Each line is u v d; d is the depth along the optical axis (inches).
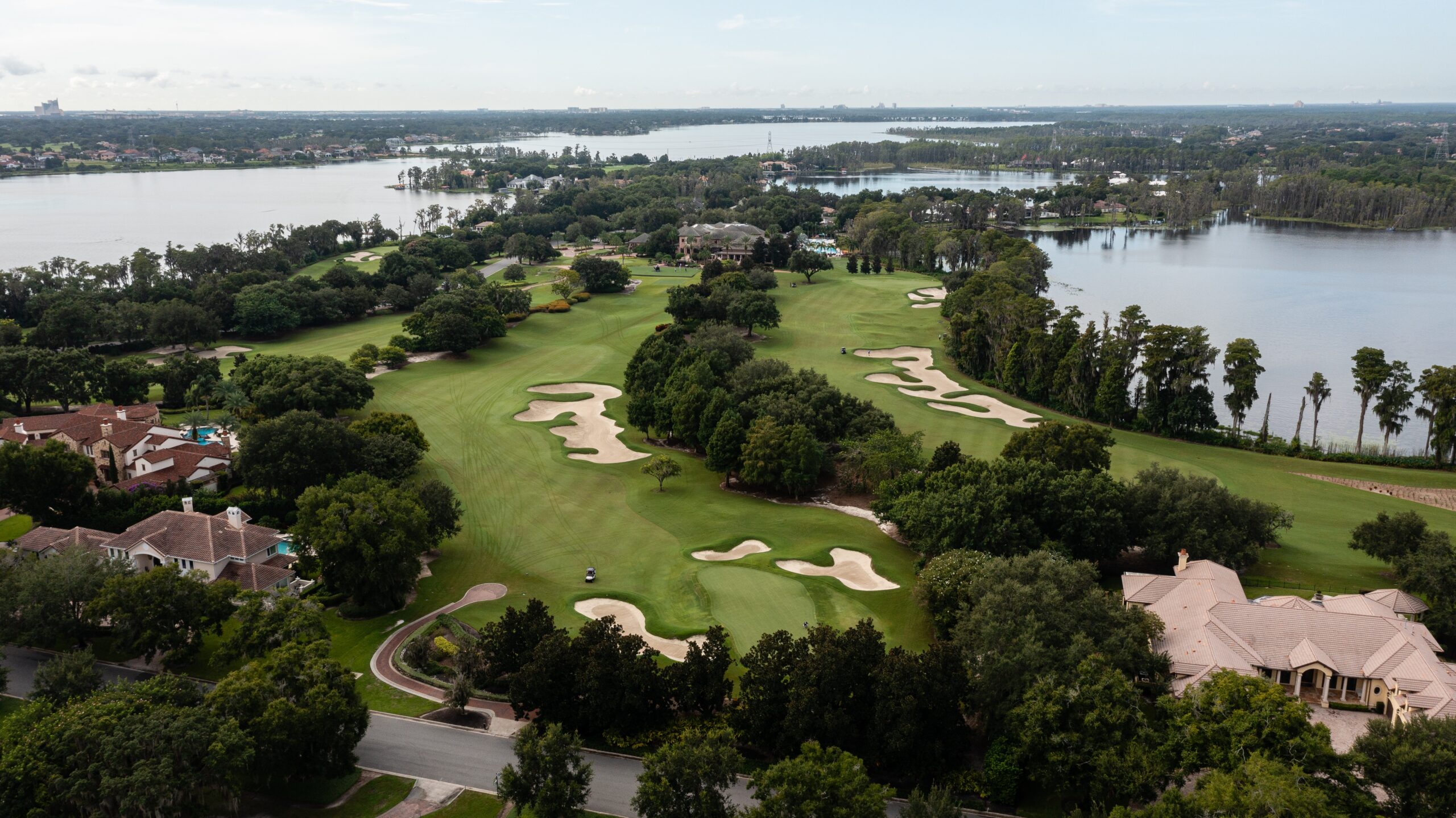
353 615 2974.9
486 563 3408.0
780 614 2957.7
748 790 2149.4
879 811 1817.2
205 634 2839.6
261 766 2075.5
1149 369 5123.0
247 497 3811.5
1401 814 1910.7
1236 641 2576.3
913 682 2151.8
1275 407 6013.8
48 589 2630.4
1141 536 3348.9
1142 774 1963.6
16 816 1840.6
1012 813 2081.7
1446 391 4539.9
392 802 2098.9
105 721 1968.5
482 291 7386.8
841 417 4589.1
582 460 4549.7
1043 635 2346.2
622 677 2277.3
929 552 3245.6
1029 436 3961.6
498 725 2411.4
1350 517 3924.7
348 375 4938.5
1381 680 2439.7
